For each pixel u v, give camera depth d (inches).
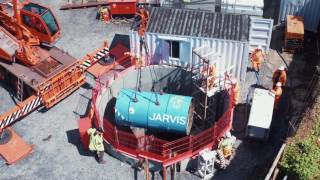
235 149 938.1
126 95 957.8
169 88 1091.3
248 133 935.0
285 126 976.9
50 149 962.7
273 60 1149.7
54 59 1067.3
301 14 1200.8
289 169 792.3
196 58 1046.4
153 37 1050.7
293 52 1166.3
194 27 1051.9
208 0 1170.6
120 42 1223.5
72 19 1312.7
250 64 1137.4
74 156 947.3
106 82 1050.1
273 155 918.4
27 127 1010.7
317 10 1175.6
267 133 922.1
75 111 1043.9
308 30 1220.5
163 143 928.3
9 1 1150.3
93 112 966.4
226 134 905.5
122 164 928.9
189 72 1035.9
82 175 909.8
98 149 897.5
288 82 1082.7
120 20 1296.8
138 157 896.3
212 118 1018.1
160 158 879.7
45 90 1011.3
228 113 926.4
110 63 1143.0
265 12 1291.8
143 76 1075.9
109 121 1043.3
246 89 1071.0
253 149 937.5
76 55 1184.2
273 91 971.3
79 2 1371.8
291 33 1131.3
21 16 1077.8
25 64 1061.1
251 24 1074.7
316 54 1159.6
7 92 1107.3
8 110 1056.8
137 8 1291.8
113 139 928.9
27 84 1010.1
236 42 1013.8
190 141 875.4
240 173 895.7
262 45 1149.1
